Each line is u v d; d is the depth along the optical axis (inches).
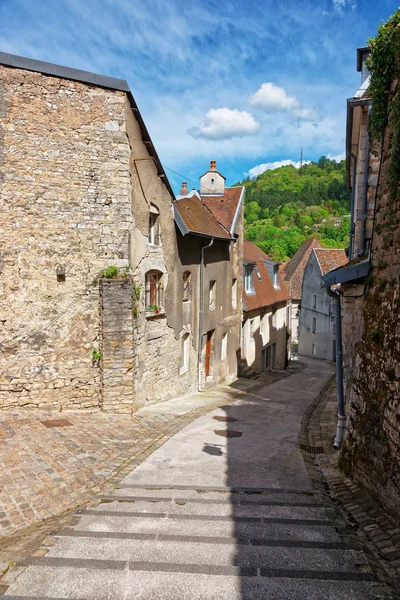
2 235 359.9
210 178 799.7
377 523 205.5
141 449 317.7
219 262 671.1
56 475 257.0
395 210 226.1
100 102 382.3
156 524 202.2
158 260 466.9
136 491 243.6
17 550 178.4
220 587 153.2
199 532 194.4
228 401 532.1
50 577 158.2
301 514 215.5
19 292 368.8
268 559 171.8
